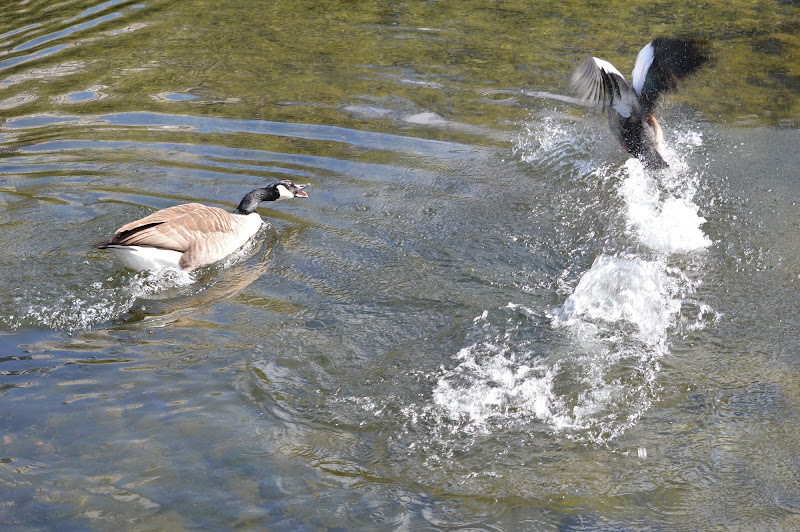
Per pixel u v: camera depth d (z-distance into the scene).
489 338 7.73
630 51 14.79
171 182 10.91
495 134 12.27
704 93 13.38
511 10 17.45
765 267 8.80
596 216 10.04
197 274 9.02
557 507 5.64
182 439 6.28
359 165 11.41
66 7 18.20
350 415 6.68
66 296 8.48
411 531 5.40
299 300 8.41
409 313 8.16
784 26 15.91
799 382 6.96
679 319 7.99
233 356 7.43
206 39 16.14
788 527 5.42
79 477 5.84
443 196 10.59
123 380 7.04
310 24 16.92
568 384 7.07
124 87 13.95
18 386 6.92
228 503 5.61
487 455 6.22
